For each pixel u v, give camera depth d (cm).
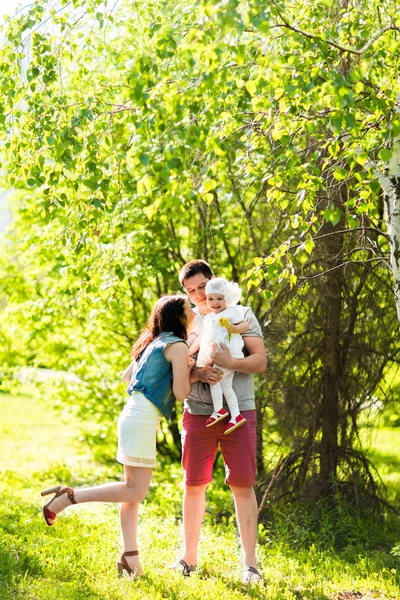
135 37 816
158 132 374
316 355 684
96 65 798
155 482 953
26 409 1728
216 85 386
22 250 1029
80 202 539
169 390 457
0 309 1041
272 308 675
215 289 472
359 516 662
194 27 373
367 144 457
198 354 486
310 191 454
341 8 525
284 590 464
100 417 1030
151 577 454
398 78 451
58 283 934
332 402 684
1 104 534
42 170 506
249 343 479
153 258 859
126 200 790
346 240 645
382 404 717
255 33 443
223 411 469
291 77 399
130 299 960
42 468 1041
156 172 382
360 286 667
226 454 478
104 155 515
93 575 459
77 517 678
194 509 489
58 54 525
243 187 739
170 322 468
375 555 580
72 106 500
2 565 446
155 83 371
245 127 514
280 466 697
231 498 823
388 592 489
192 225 886
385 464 963
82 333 988
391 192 467
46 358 1062
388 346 680
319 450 684
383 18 554
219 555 543
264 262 498
